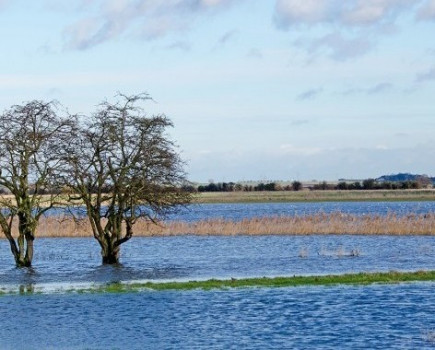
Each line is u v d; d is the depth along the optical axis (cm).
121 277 5200
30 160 5622
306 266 5672
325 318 3616
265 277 4891
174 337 3284
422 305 3884
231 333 3344
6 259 6606
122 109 5600
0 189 6325
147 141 5612
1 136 5466
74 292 4484
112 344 3180
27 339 3284
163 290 4475
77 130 5581
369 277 4766
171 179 5688
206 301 4103
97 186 5734
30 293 4472
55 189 5709
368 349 3020
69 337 3312
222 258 6400
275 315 3703
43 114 5534
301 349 3038
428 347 3038
